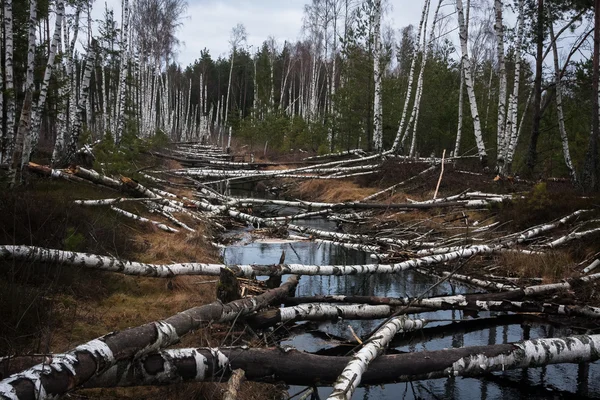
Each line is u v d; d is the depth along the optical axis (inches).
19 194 306.0
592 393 203.6
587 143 770.2
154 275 255.1
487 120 996.6
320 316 252.1
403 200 609.6
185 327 173.6
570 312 268.2
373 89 1002.7
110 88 1069.8
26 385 113.9
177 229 438.3
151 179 582.6
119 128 844.6
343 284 358.6
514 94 672.4
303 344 246.5
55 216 288.7
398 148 891.4
